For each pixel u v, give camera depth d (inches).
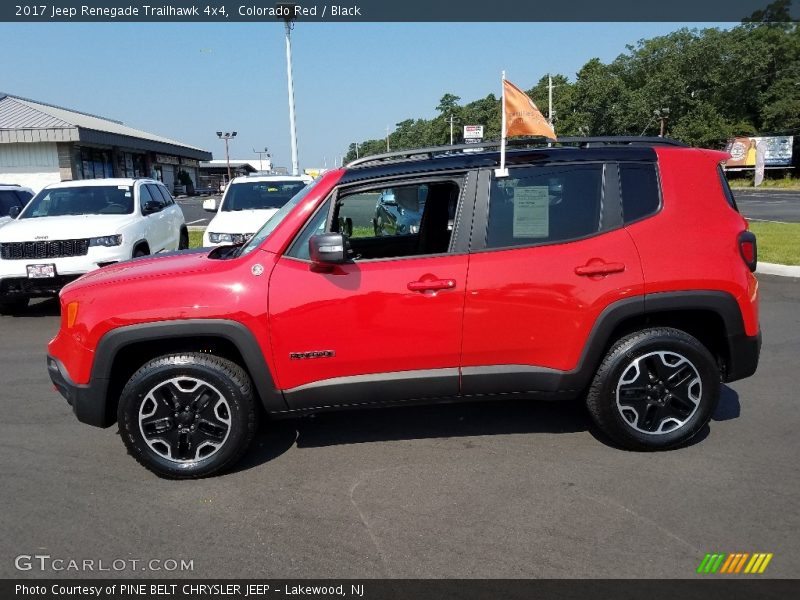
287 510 133.6
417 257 147.6
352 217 198.8
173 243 435.8
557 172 150.8
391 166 151.0
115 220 348.5
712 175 155.6
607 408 152.0
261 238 157.6
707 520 124.7
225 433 147.5
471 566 112.4
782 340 253.1
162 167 2164.1
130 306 142.1
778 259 420.8
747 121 2475.4
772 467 147.1
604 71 2901.1
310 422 182.4
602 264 147.0
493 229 148.8
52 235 323.6
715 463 149.5
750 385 203.9
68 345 147.0
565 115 2760.8
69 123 1248.8
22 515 133.5
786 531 120.5
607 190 150.9
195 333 142.4
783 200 1279.5
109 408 149.3
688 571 109.2
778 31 2463.1
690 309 149.3
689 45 2571.4
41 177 1264.8
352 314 144.2
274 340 143.8
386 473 149.2
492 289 145.6
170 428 147.1
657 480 141.8
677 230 150.6
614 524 124.2
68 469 155.6
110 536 125.3
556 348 148.9
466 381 149.8
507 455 157.0
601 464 150.5
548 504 132.5
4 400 207.2
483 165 150.3
